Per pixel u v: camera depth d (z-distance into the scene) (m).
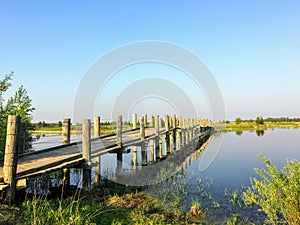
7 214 5.36
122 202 8.66
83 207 7.14
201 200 9.34
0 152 9.65
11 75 10.99
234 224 7.15
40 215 5.73
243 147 26.19
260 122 73.50
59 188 9.45
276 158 18.97
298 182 5.51
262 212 8.11
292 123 81.25
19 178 6.07
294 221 5.46
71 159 8.11
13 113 10.90
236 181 12.27
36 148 13.07
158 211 8.18
